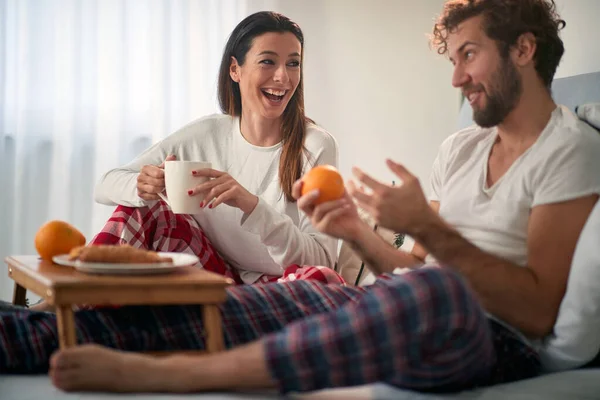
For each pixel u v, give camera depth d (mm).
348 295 1594
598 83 1958
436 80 4234
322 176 1543
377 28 4207
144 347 1468
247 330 1521
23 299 1775
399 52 4223
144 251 1411
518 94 1611
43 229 1585
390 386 1354
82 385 1217
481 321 1229
